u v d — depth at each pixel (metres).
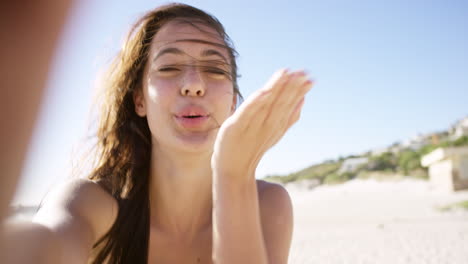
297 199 32.44
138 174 1.49
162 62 1.28
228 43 1.48
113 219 1.37
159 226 1.53
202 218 1.54
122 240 1.38
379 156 50.16
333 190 38.75
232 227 0.84
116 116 1.54
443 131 62.47
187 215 1.51
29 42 0.24
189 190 1.45
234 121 0.77
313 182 47.28
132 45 1.42
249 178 0.86
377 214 16.58
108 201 1.34
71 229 0.97
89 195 1.24
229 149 0.80
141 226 1.42
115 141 1.53
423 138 62.94
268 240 1.42
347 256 6.87
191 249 1.54
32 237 0.73
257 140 0.79
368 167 47.72
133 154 1.52
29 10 0.24
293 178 52.16
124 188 1.46
